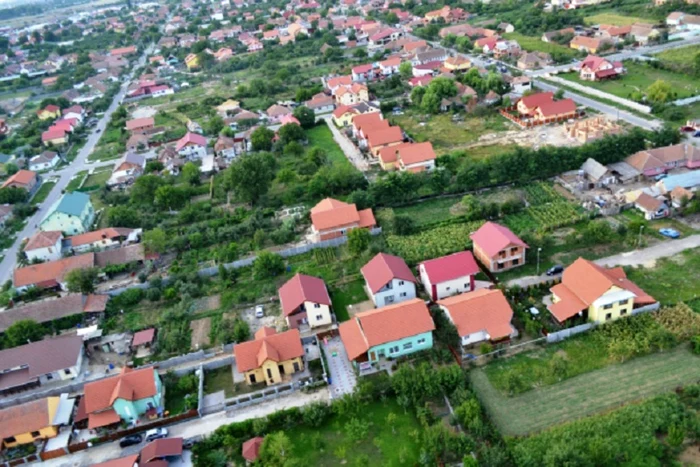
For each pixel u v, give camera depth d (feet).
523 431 205.87
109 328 299.79
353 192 383.86
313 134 549.95
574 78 588.91
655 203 329.31
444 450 196.54
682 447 190.08
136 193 438.40
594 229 306.35
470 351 248.11
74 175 528.22
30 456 222.89
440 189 391.65
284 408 230.48
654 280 276.82
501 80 570.87
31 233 423.23
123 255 355.56
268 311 296.71
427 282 288.51
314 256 338.54
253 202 415.23
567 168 390.42
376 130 479.41
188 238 366.02
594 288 250.78
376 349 244.63
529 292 278.26
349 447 209.56
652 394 213.25
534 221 342.85
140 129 612.70
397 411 222.48
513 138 470.80
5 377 265.54
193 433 224.74
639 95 494.18
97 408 231.30
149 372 239.30
